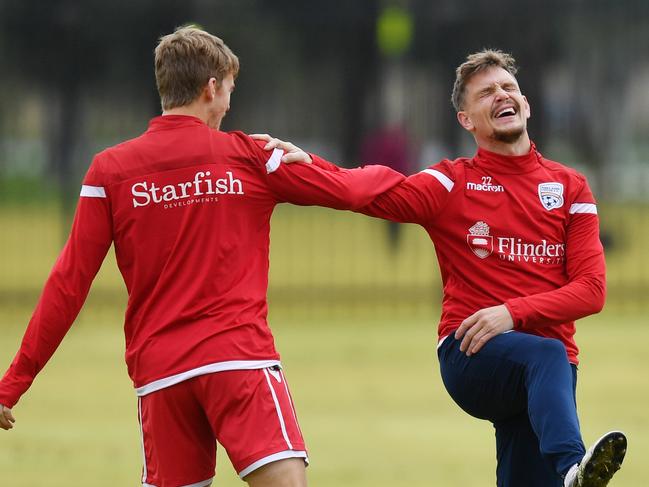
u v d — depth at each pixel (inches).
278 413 719.1
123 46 3024.1
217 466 1187.3
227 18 2834.6
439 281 2290.8
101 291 2349.9
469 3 2618.1
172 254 729.6
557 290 767.1
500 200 789.9
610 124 3176.7
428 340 1918.1
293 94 3243.1
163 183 734.5
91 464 1156.5
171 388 724.7
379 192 783.1
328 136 3169.3
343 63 3102.9
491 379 760.3
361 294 2452.0
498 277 783.1
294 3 2527.1
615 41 2913.4
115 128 3277.6
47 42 2837.1
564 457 695.1
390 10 2425.0
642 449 1202.6
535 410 716.0
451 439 1268.5
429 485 1072.8
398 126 2751.0
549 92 2962.6
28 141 3732.8
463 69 810.8
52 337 734.5
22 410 1407.5
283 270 2795.3
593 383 1556.3
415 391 1517.0
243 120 3287.4
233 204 736.3
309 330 2038.6
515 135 789.9
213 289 726.5
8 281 2503.7
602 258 786.8
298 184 754.8
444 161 809.5
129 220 735.1
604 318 2158.0
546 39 2719.0
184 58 753.6
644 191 3144.7
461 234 790.5
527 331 783.7
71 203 2878.9
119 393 1509.6
